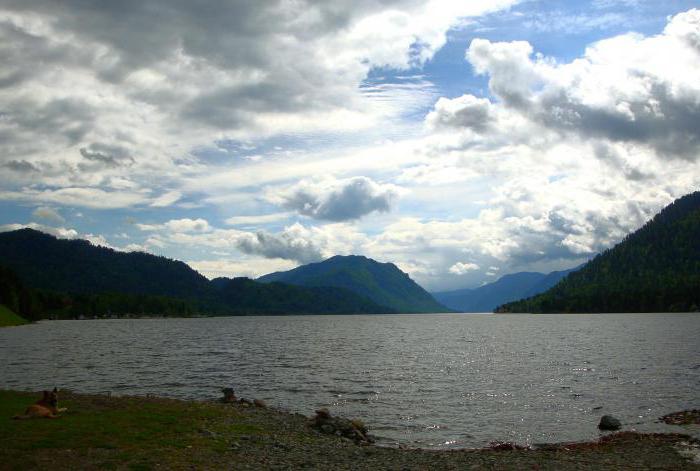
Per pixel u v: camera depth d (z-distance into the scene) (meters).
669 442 28.98
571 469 22.84
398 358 79.62
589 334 127.19
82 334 146.88
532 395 45.66
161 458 20.41
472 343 111.31
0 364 66.69
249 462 21.39
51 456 19.70
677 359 70.00
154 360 75.44
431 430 33.84
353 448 26.78
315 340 128.38
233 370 63.94
